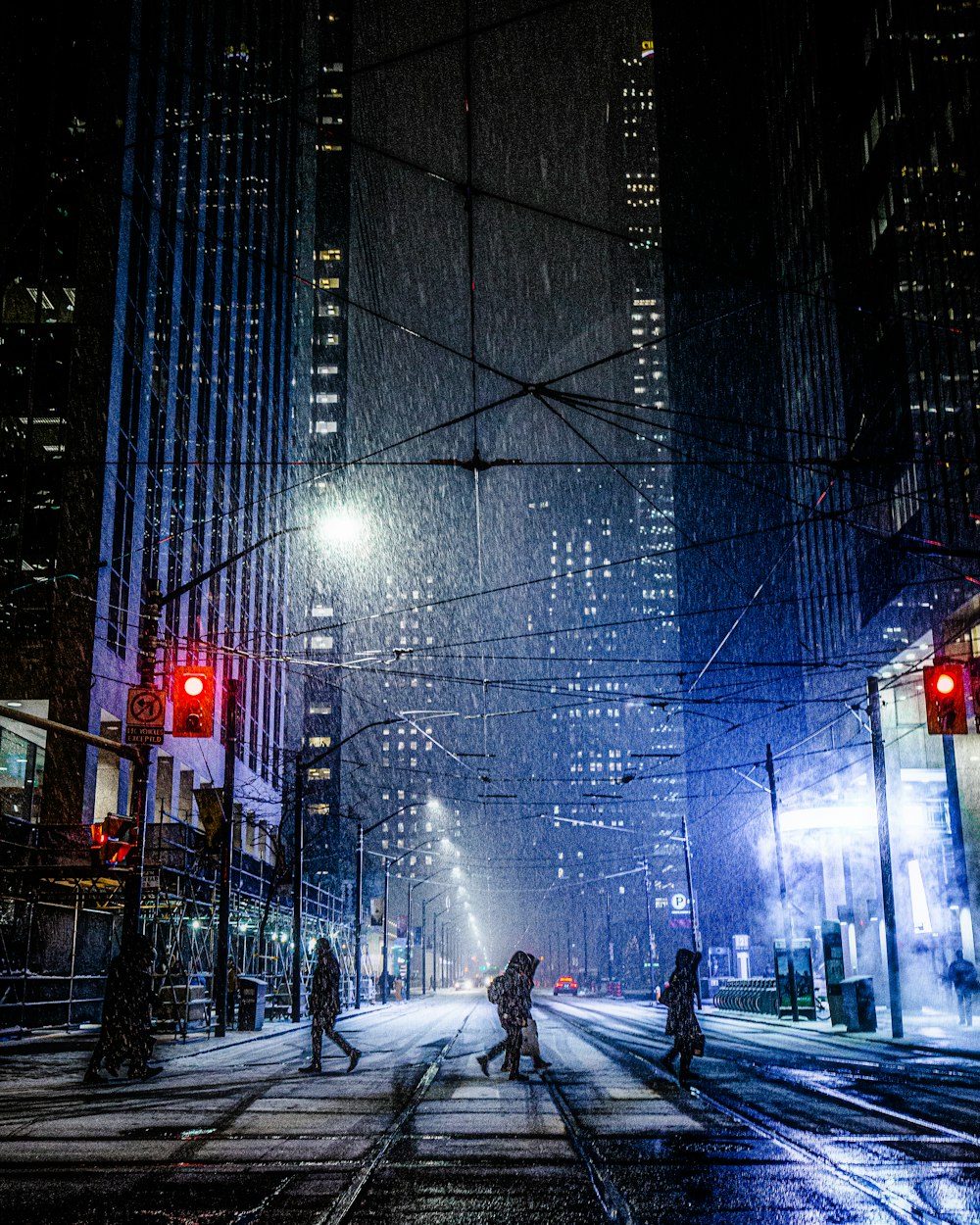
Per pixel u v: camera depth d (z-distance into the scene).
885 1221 6.46
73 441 38.28
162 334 46.97
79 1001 29.30
